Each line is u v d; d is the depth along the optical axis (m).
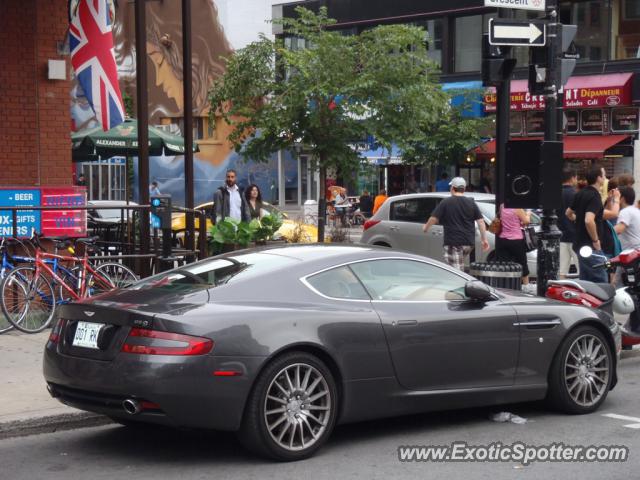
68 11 12.88
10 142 12.63
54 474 6.08
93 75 12.61
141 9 12.08
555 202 10.40
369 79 17.14
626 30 28.30
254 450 6.21
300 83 17.48
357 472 6.06
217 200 16.30
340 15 34.59
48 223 12.10
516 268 10.39
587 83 28.38
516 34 10.41
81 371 6.19
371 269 7.00
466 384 7.09
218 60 39.84
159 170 40.62
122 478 5.98
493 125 28.98
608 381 7.87
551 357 7.52
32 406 7.51
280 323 6.25
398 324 6.76
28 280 10.71
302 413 6.31
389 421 7.52
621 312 9.64
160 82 40.41
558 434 7.07
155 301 6.29
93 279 11.38
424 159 29.02
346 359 6.50
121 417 6.16
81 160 19.70
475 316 7.12
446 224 13.43
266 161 18.73
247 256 7.10
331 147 17.73
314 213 29.95
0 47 12.49
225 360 5.98
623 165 28.17
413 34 17.41
